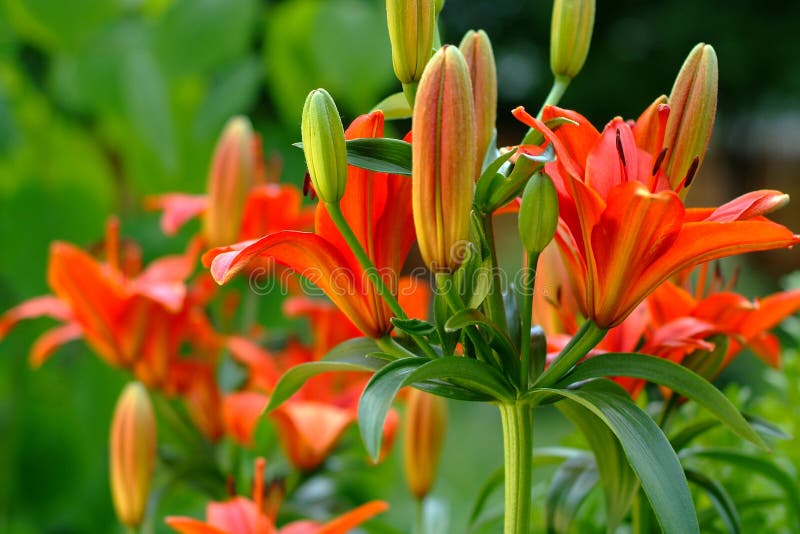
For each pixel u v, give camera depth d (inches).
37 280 77.9
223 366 51.7
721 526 47.1
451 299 38.5
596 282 38.7
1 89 73.4
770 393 51.8
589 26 41.3
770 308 43.5
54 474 77.3
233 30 67.0
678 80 39.4
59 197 79.1
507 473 40.0
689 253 38.2
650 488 37.2
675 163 39.4
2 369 78.4
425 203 37.9
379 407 37.7
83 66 70.4
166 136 68.1
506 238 207.9
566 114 38.7
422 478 49.8
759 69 299.0
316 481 52.2
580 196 38.2
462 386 39.6
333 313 51.3
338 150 38.3
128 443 48.3
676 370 38.7
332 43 67.4
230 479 48.0
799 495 43.7
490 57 40.3
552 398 39.1
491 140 40.4
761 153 332.5
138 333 50.7
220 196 51.7
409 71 39.6
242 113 72.9
